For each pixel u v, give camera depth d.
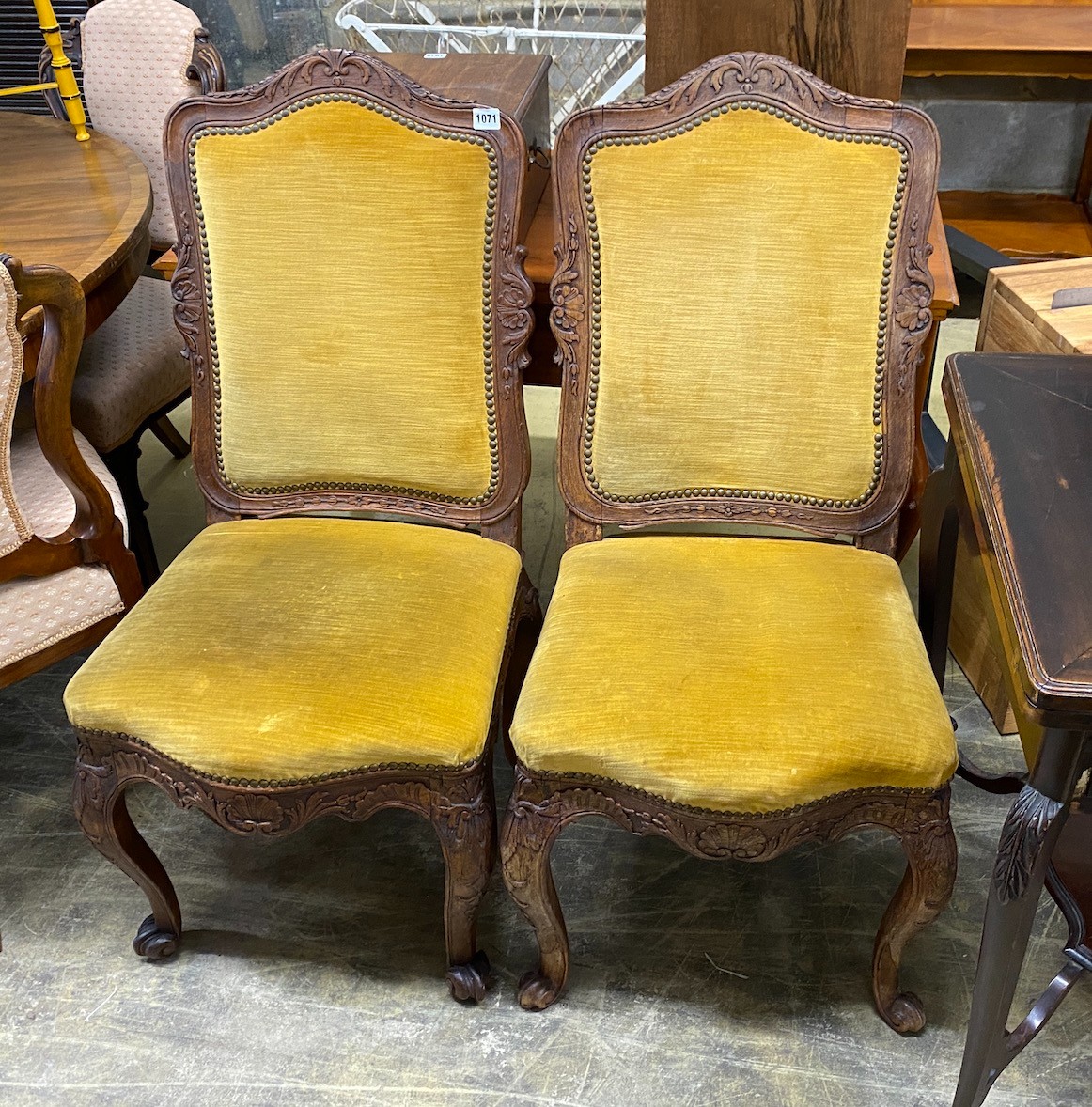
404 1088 1.31
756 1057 1.33
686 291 1.35
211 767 1.18
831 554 1.41
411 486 1.50
